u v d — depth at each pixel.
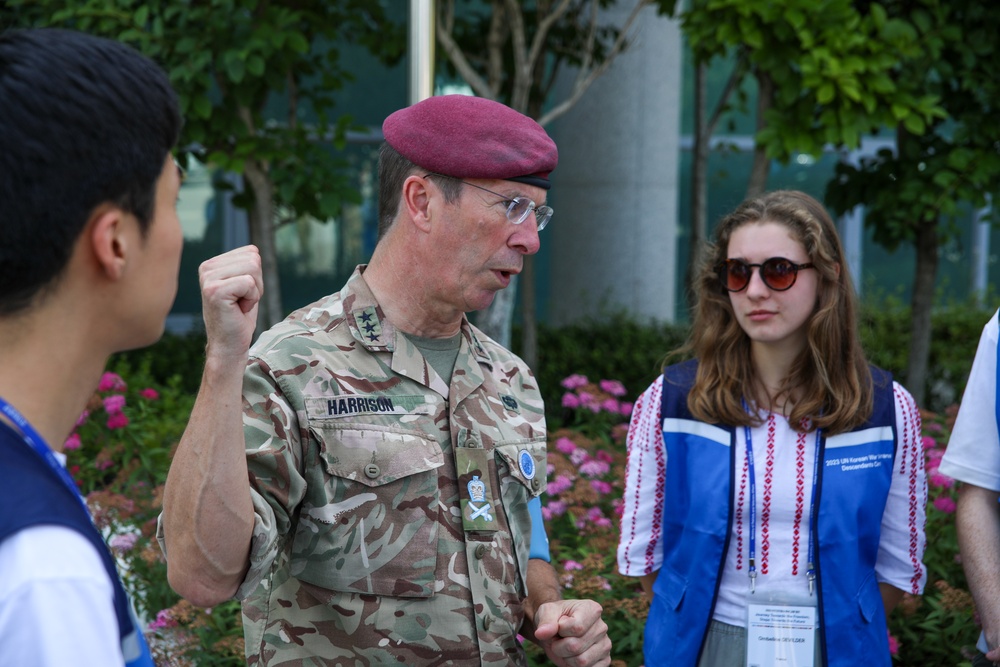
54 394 0.92
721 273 2.20
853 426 2.11
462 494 1.58
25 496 0.81
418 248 1.57
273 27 4.52
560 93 7.63
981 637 2.14
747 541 2.09
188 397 5.49
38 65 0.87
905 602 2.77
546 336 7.05
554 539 3.38
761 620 2.04
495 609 1.58
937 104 4.80
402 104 8.65
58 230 0.87
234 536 1.28
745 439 2.14
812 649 2.03
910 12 4.55
